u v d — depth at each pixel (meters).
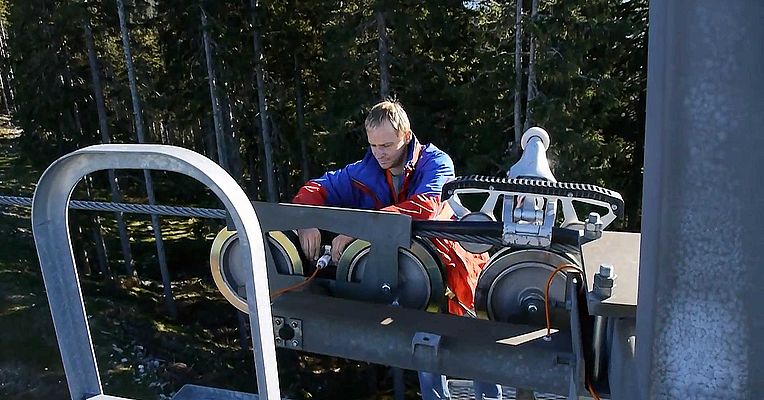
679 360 1.10
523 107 18.16
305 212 2.07
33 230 1.41
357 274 2.17
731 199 1.02
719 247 1.04
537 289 2.05
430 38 19.36
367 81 20.05
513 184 1.95
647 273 1.17
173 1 21.78
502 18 16.98
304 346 2.04
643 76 19.53
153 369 17.80
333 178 2.95
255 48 22.25
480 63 18.95
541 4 16.38
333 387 18.47
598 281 1.49
